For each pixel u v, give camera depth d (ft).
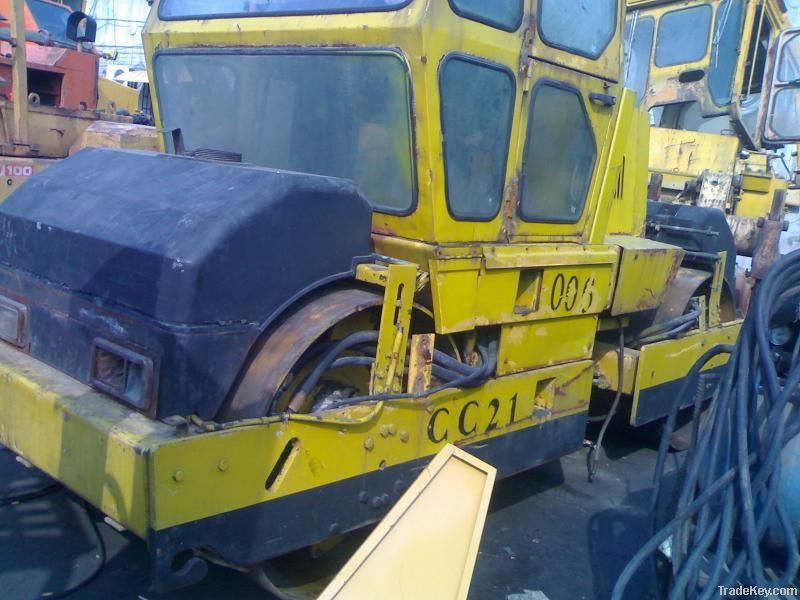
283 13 10.27
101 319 8.27
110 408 7.83
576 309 11.82
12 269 9.66
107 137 21.84
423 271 9.58
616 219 14.83
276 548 8.06
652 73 25.52
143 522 7.03
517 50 9.91
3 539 10.37
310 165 10.46
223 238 7.79
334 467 8.47
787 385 7.44
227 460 7.43
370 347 9.18
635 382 13.69
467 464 8.33
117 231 8.43
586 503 13.23
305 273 8.68
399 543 7.58
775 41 10.21
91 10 76.23
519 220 10.74
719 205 22.20
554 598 10.32
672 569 7.84
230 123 11.23
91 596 9.41
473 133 9.64
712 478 7.82
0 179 19.86
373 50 9.21
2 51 23.06
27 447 8.46
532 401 11.30
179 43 11.43
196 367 7.69
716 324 16.24
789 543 7.28
